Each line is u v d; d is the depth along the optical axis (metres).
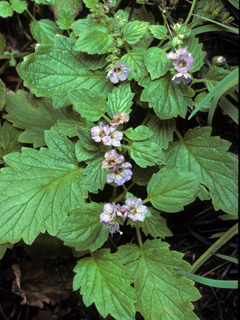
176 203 0.21
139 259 0.23
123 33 0.23
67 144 0.24
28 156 0.23
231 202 0.22
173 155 0.24
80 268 0.22
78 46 0.22
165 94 0.22
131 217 0.20
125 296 0.21
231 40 0.26
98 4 0.23
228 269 0.25
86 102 0.21
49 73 0.24
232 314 0.25
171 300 0.21
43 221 0.21
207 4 0.24
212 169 0.23
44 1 0.26
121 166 0.20
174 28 0.22
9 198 0.21
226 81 0.21
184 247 0.27
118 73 0.22
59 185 0.22
